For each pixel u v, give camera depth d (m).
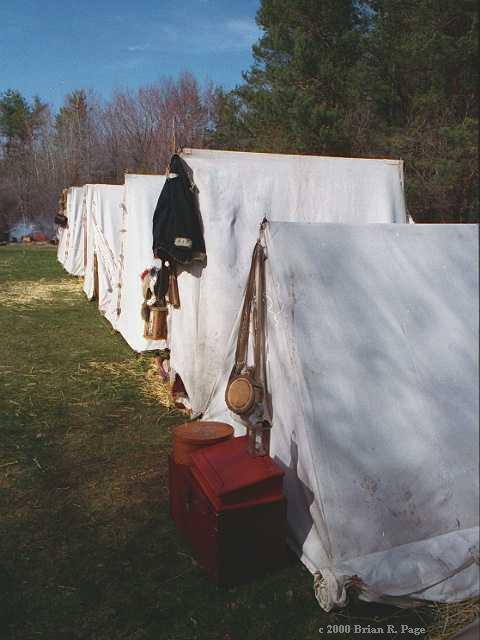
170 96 41.75
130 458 4.91
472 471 3.45
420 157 17.89
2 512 4.08
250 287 3.88
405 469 3.38
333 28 21.06
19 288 13.82
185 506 3.70
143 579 3.42
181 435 3.78
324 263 3.68
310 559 3.40
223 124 32.66
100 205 10.69
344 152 19.03
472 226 4.01
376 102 20.06
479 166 16.23
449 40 16.52
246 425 3.70
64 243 18.64
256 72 25.14
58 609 3.18
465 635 2.70
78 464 4.79
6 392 6.46
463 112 18.06
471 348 3.67
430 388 3.54
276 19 22.72
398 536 3.28
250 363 4.09
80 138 41.78
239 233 5.39
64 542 3.76
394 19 19.45
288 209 5.66
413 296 3.72
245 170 5.57
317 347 3.50
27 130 47.78
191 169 5.42
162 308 6.16
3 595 3.27
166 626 3.07
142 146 41.88
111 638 2.99
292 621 3.09
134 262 8.22
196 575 3.45
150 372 7.26
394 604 3.12
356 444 3.37
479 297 3.79
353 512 3.26
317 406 3.40
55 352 8.18
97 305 11.73
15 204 36.78
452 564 3.17
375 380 3.50
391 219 6.04
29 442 5.18
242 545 3.34
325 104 19.30
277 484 3.39
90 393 6.46
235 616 3.13
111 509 4.14
